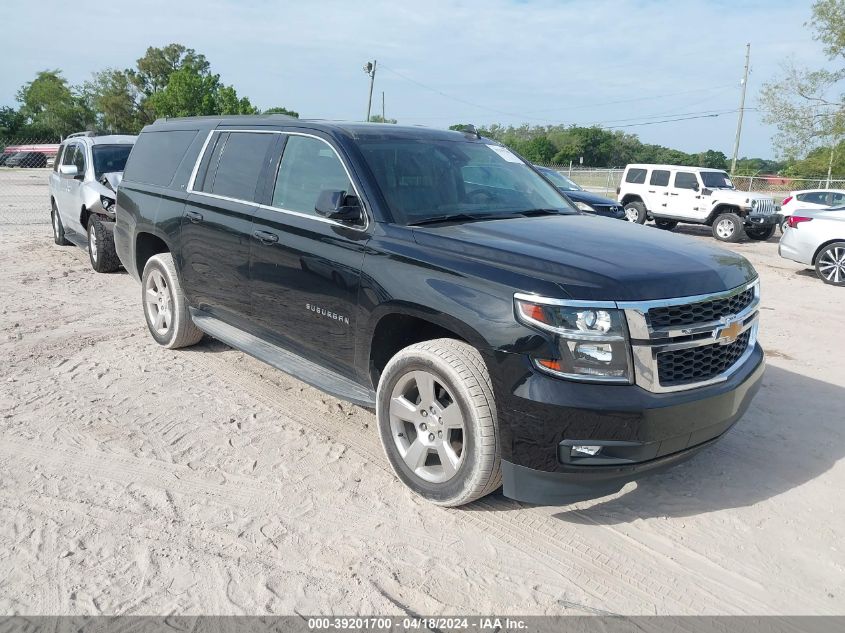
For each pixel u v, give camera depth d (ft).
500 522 11.44
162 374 17.97
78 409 15.60
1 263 33.73
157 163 19.89
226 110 205.77
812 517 11.84
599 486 10.53
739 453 14.20
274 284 14.90
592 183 107.55
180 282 18.54
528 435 10.25
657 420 10.13
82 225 33.01
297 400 16.47
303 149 14.87
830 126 112.57
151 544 10.57
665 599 9.62
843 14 107.04
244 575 9.87
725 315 11.10
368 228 12.88
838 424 15.78
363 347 12.89
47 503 11.68
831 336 23.89
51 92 256.52
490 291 10.70
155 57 283.38
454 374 10.89
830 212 37.04
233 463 13.26
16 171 133.08
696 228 70.74
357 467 13.21
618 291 10.14
